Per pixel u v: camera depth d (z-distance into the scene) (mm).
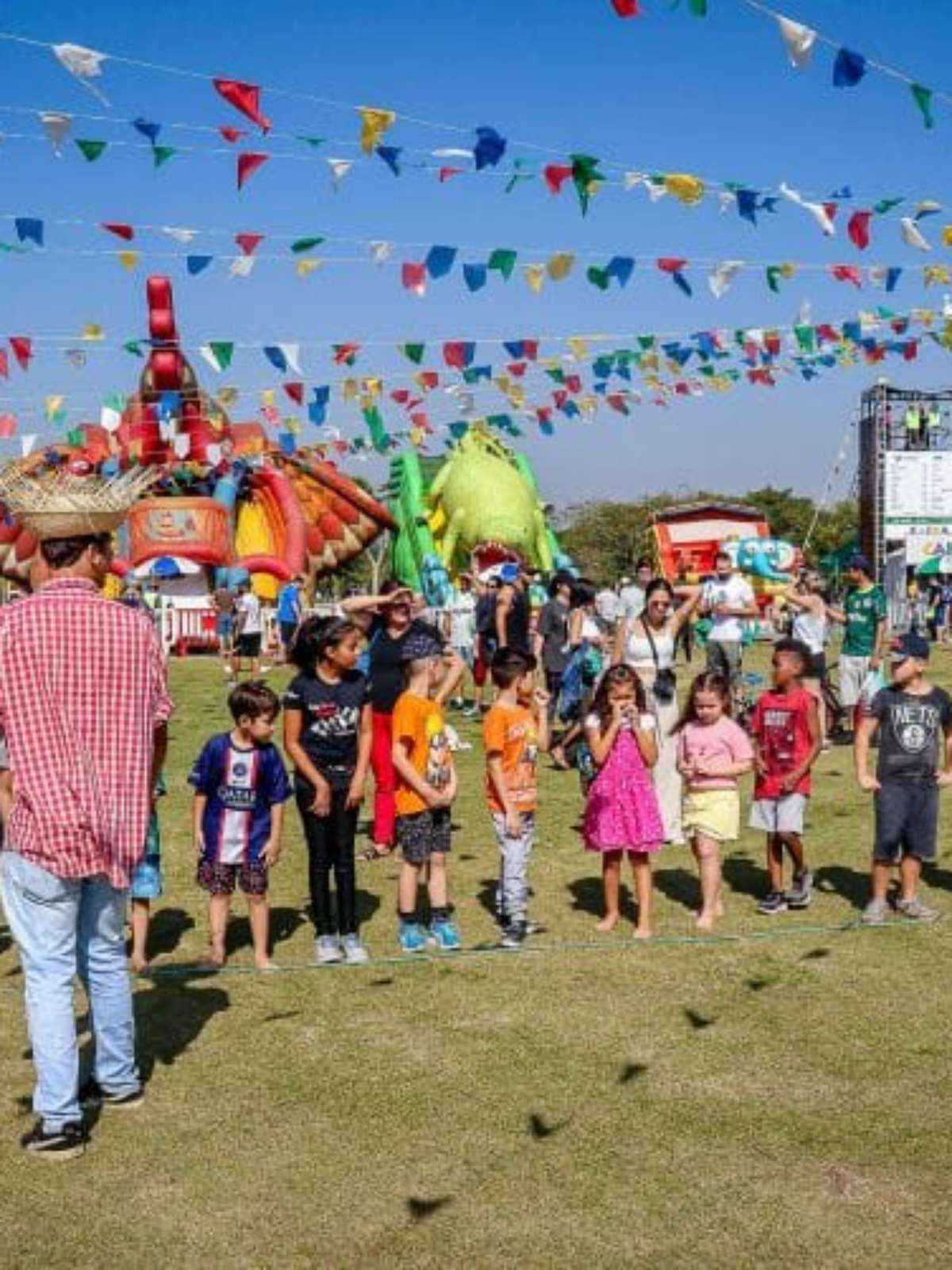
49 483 4680
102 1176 4254
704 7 5438
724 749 6988
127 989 4781
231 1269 3699
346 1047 5312
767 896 7555
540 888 7891
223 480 29953
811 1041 5281
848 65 5742
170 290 24953
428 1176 4207
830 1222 3881
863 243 7062
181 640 28516
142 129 6496
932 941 6648
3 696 4414
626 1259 3703
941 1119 4562
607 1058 5145
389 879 8180
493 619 15719
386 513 34281
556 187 6797
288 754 6465
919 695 6961
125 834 4508
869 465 48688
